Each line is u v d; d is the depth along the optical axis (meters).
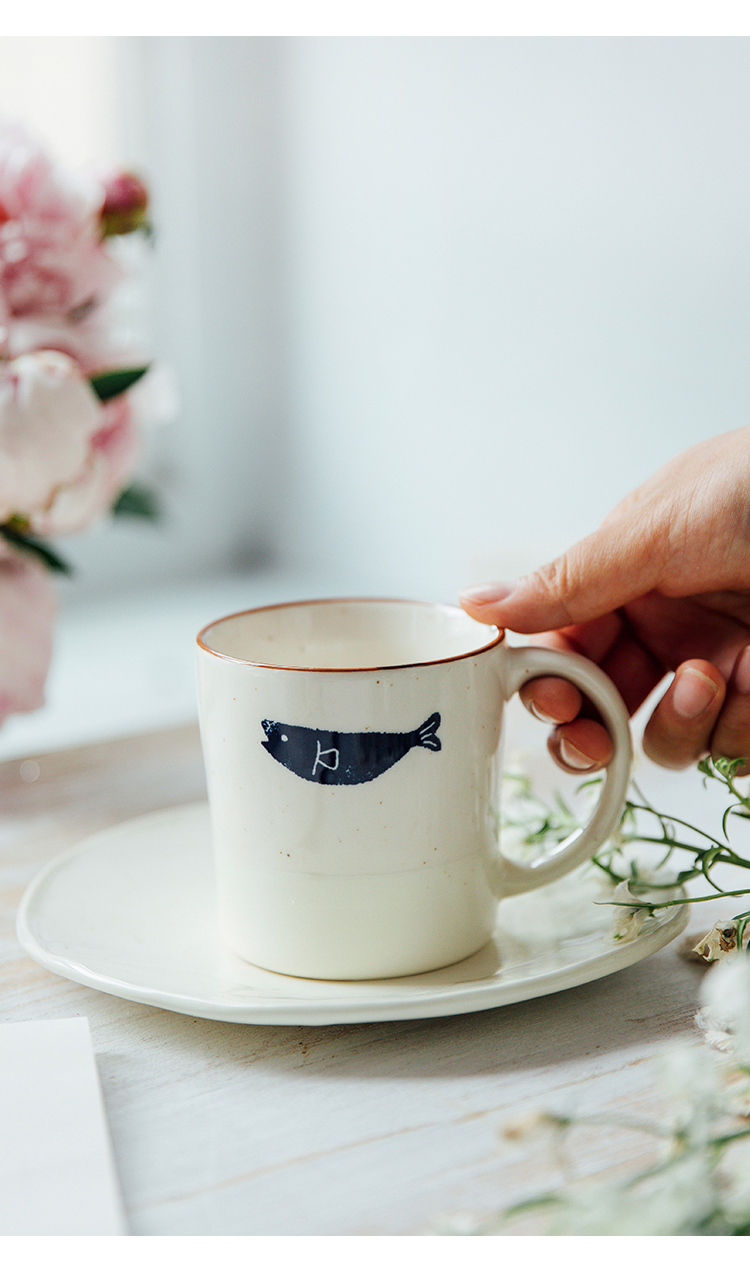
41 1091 0.41
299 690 0.44
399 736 0.44
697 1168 0.35
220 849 0.46
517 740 0.66
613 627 0.60
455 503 1.39
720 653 0.59
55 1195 0.37
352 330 1.50
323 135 1.48
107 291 0.64
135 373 0.64
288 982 0.45
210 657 0.45
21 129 0.62
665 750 0.55
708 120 1.02
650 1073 0.42
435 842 0.45
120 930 0.48
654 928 0.47
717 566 0.52
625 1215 0.34
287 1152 0.39
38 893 0.50
